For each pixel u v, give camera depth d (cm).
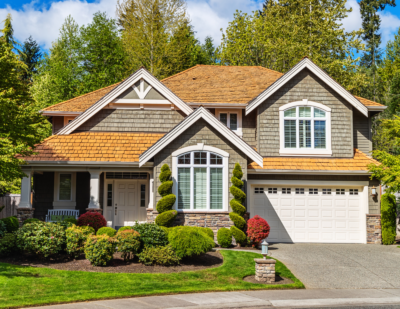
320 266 1371
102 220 1673
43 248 1230
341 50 3434
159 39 3628
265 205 1917
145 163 1727
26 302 874
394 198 1909
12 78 1645
